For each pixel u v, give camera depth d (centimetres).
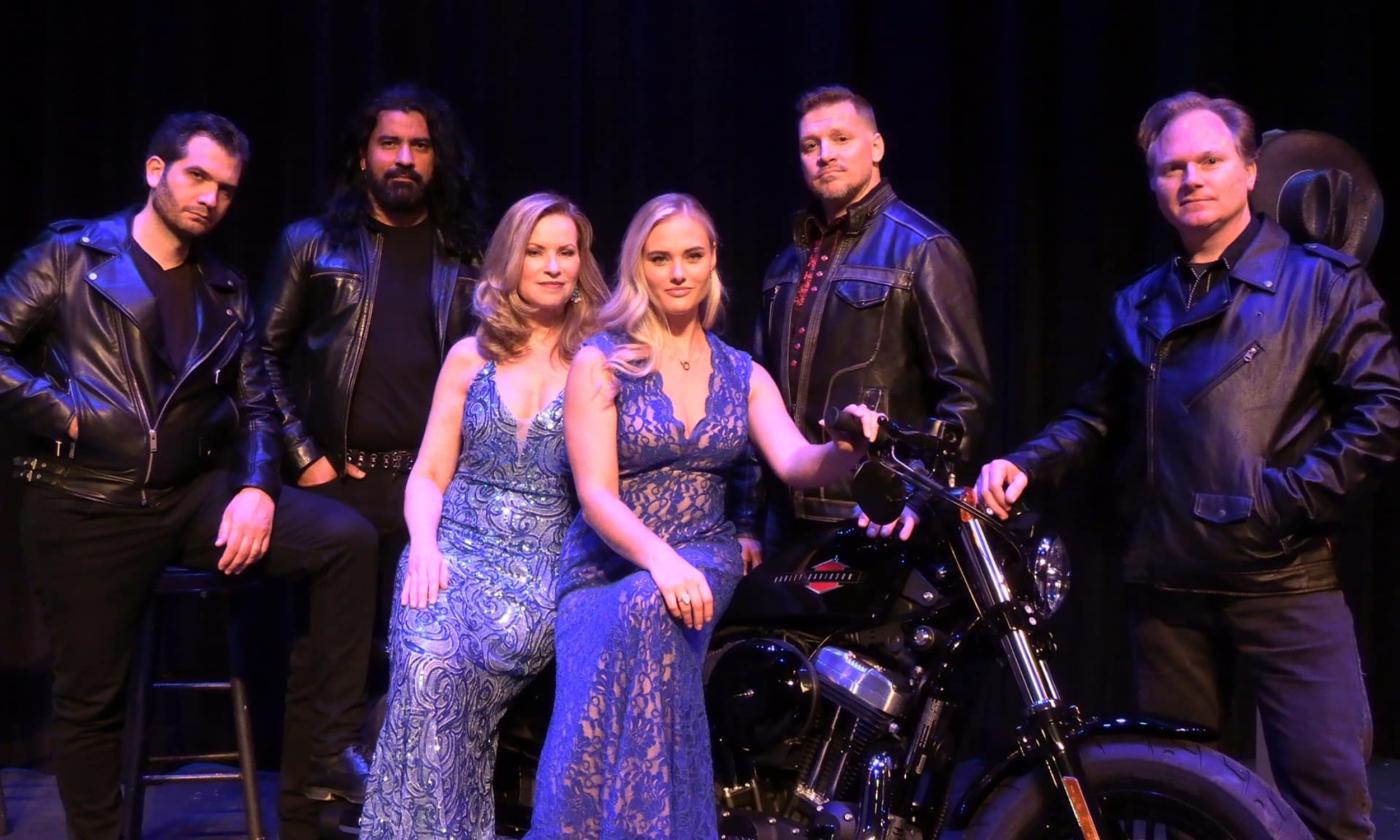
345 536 306
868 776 246
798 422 298
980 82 415
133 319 298
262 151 429
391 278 341
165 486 304
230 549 299
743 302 419
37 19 429
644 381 248
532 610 267
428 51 426
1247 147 259
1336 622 248
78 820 309
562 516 276
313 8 423
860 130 298
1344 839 245
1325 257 253
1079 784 229
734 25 418
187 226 303
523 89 426
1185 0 394
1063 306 409
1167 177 260
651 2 421
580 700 242
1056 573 247
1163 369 260
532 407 275
